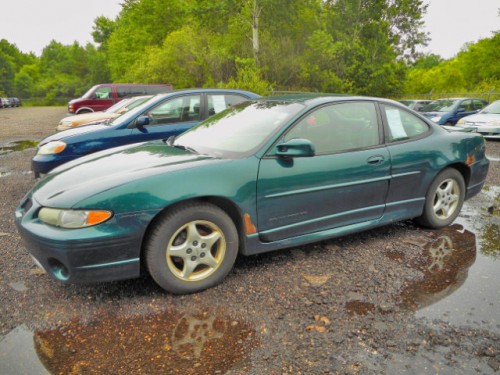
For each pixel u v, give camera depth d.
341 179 3.35
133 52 40.56
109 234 2.55
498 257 3.46
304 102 3.52
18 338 2.38
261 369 2.08
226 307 2.70
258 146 3.12
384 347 2.26
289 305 2.72
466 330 2.40
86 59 98.06
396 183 3.71
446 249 3.63
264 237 3.11
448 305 2.69
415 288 2.93
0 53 110.00
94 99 17.73
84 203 2.55
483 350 2.22
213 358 2.18
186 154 3.23
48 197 2.74
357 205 3.53
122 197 2.59
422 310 2.63
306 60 30.61
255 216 3.03
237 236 3.01
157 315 2.61
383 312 2.61
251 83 23.22
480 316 2.55
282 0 28.03
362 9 32.75
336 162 3.33
